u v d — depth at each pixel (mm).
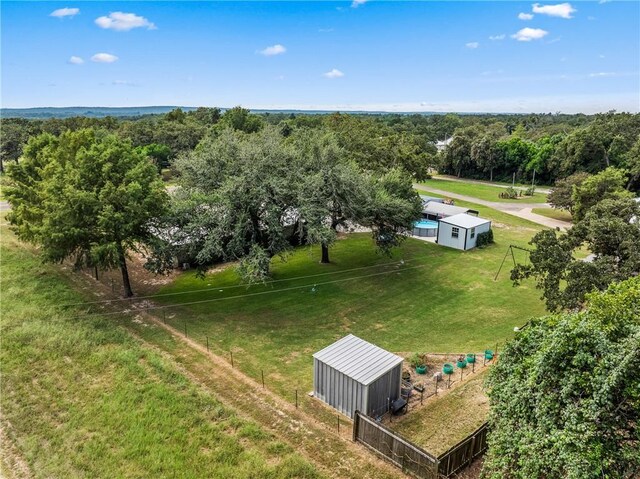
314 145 28906
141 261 32156
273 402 15875
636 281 12625
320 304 24984
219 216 24594
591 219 20062
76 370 17234
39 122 104438
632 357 8641
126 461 12656
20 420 14422
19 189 29609
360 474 12500
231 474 12227
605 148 63719
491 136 85688
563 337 9617
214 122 110312
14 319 21391
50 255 22312
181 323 22172
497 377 11836
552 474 8906
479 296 26656
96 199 22422
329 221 31141
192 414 14727
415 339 21062
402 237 32375
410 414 15320
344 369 15211
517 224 46906
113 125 95875
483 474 11070
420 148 80188
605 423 8742
